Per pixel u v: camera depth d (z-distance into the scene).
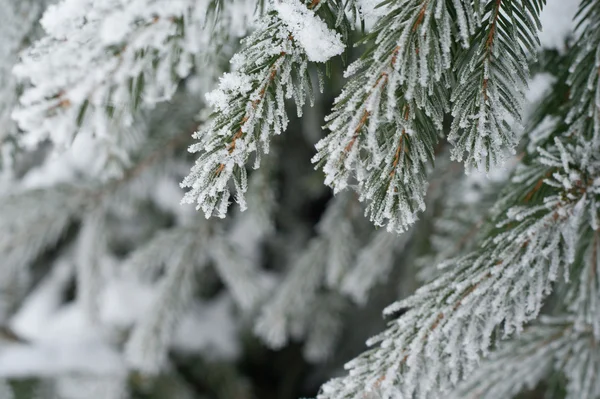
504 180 1.01
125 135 1.12
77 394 2.01
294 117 1.93
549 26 0.85
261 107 0.70
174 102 1.44
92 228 1.63
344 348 2.46
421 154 0.70
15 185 1.67
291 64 0.71
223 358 2.34
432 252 1.26
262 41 0.71
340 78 1.42
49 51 0.76
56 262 2.34
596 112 0.77
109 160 1.14
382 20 0.71
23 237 1.57
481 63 0.71
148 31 0.78
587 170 0.77
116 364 2.02
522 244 0.76
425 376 0.77
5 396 1.98
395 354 0.77
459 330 0.77
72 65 0.77
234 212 1.83
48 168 1.65
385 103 0.69
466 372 0.78
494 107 0.70
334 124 0.69
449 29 0.70
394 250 1.55
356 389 0.77
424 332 0.77
